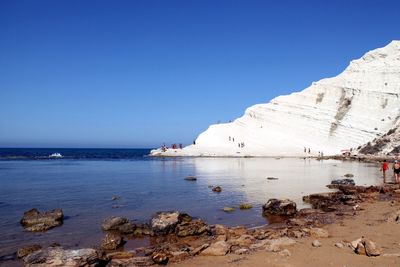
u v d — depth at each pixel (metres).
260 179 35.34
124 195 25.64
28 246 12.93
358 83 97.62
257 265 10.09
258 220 17.53
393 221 15.07
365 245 10.70
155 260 10.75
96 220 17.70
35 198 24.47
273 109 99.75
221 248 11.52
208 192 26.92
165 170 47.69
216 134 94.94
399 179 31.36
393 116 86.62
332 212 18.47
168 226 15.02
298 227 15.20
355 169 47.75
